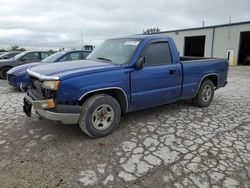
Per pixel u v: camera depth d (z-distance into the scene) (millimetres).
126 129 4180
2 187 2535
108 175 2764
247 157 3211
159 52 4484
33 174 2775
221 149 3439
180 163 3037
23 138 3764
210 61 5574
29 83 4117
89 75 3520
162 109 5465
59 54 8102
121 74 3828
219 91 8047
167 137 3850
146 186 2568
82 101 3629
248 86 9219
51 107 3357
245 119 4832
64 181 2645
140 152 3324
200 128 4277
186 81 4965
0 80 10461
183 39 29891
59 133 3969
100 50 4828
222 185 2596
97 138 3783
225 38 25734
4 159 3107
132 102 4090
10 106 5656
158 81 4375
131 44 4348
